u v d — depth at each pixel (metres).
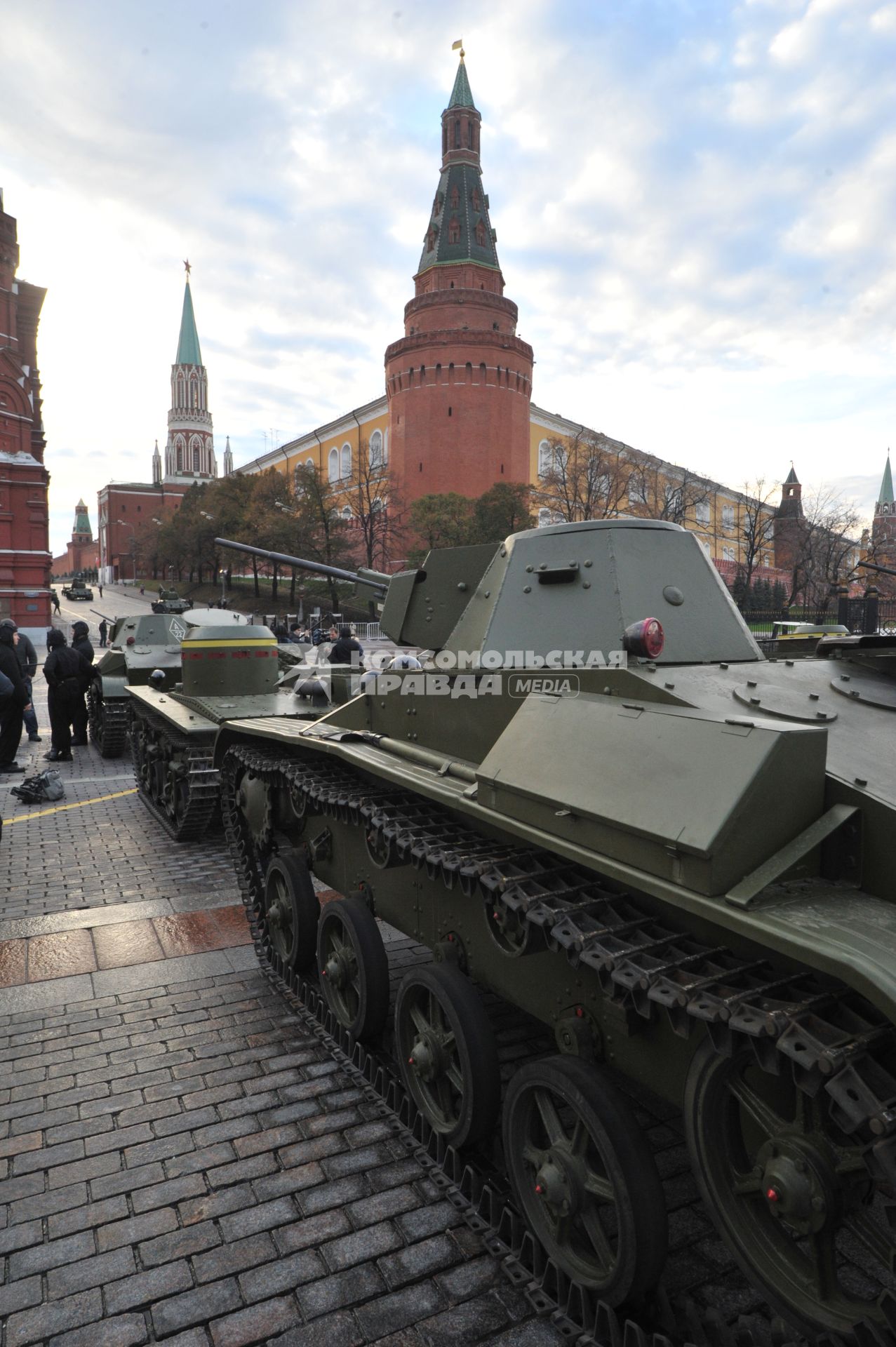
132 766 12.83
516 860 3.02
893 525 60.44
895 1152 1.63
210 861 7.77
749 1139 2.34
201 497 72.88
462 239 66.25
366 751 4.22
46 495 36.78
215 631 9.38
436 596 4.73
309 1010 4.74
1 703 11.92
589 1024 2.85
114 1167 3.43
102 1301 2.75
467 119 68.44
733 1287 2.75
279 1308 2.72
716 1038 2.06
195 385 143.25
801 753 2.27
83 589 69.25
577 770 2.71
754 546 49.00
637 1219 2.41
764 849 2.20
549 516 58.56
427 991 3.64
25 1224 3.11
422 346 59.91
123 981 5.20
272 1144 3.57
